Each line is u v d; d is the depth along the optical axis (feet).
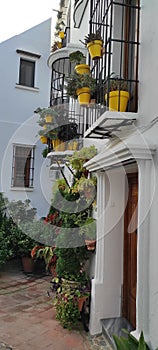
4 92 30.17
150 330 8.67
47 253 17.58
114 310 13.71
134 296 12.58
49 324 14.58
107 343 12.53
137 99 11.01
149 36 9.86
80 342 12.76
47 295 19.02
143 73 10.23
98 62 14.58
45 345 12.48
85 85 14.07
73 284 14.40
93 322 13.39
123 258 13.84
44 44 32.65
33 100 31.58
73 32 27.14
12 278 23.06
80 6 21.48
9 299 18.20
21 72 31.55
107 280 13.71
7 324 14.52
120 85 11.07
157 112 8.97
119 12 13.56
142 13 10.54
